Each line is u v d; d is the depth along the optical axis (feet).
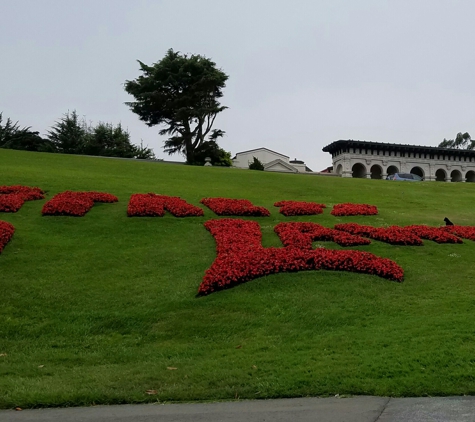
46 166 100.53
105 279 38.40
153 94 203.82
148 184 84.07
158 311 32.73
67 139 227.20
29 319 31.60
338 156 253.03
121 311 32.86
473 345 26.27
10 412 20.66
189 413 20.25
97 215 57.57
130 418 19.83
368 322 31.14
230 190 85.51
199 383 22.95
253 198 78.13
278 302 33.96
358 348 26.71
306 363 24.88
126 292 35.99
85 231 51.16
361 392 21.91
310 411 20.25
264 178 107.86
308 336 29.19
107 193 68.33
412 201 86.53
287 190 90.99
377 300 35.19
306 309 33.09
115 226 53.52
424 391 21.77
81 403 21.47
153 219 57.21
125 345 28.81
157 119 219.61
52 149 222.69
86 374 24.43
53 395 21.61
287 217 63.36
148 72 215.51
